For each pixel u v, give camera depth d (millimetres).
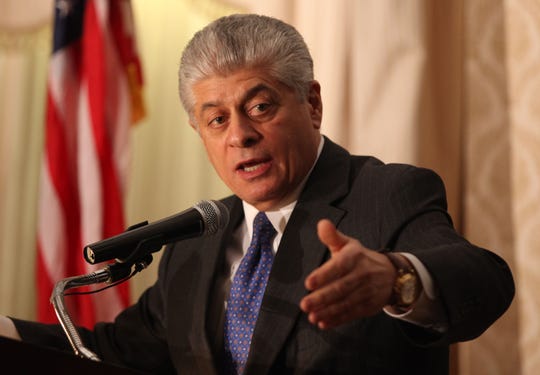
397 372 4641
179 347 5324
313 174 5270
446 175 9156
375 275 3777
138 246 4680
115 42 11117
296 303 4812
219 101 5020
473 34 9352
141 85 11266
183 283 5543
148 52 12727
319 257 4867
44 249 10703
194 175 12617
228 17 5207
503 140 9109
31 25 12273
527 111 9023
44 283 10594
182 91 5238
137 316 6051
